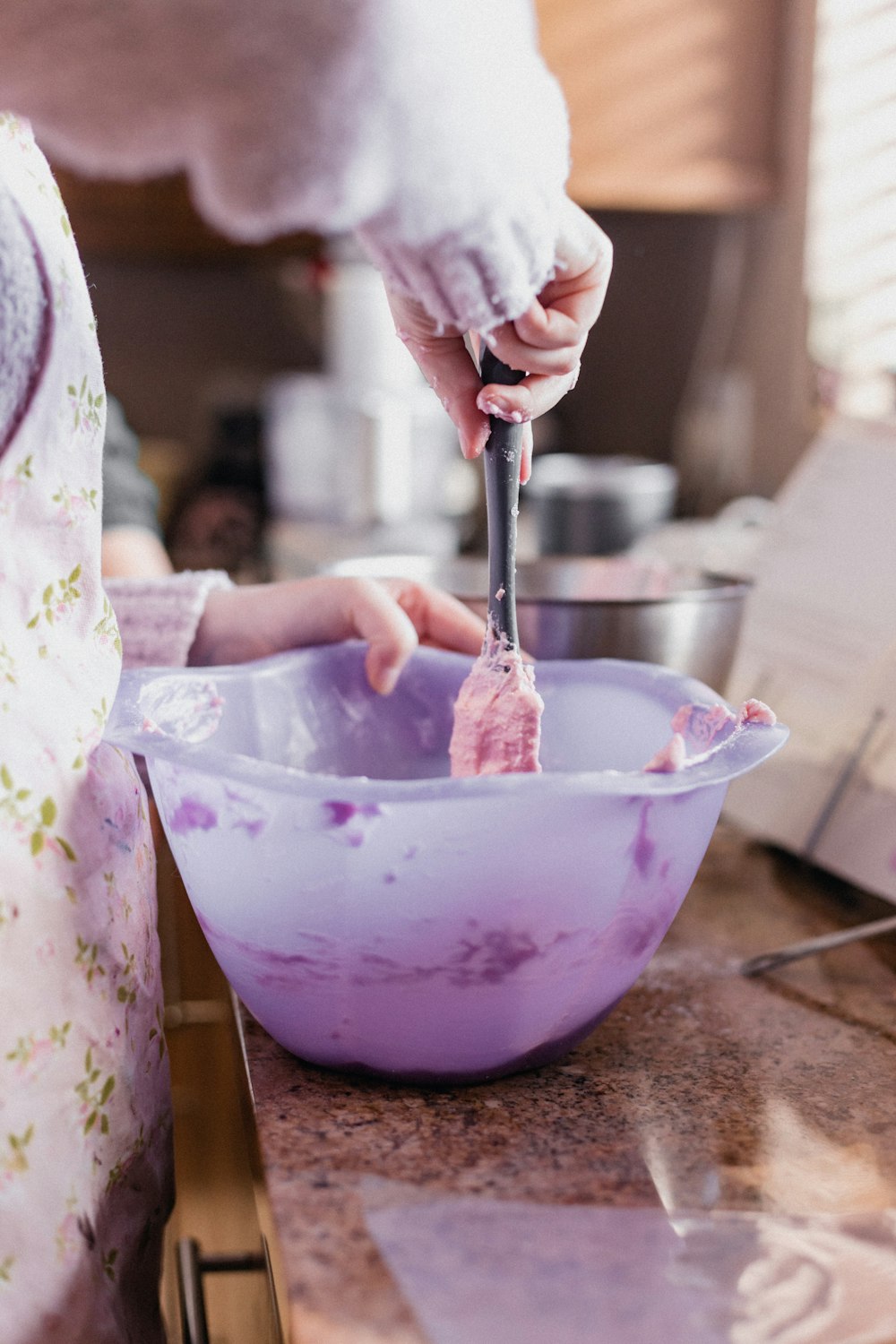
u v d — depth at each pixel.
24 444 0.45
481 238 0.37
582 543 1.27
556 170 0.39
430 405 1.99
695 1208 0.40
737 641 0.78
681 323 2.02
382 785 0.40
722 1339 0.33
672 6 1.65
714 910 0.70
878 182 1.56
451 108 0.34
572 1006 0.47
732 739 0.47
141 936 0.52
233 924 0.46
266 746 0.62
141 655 0.68
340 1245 0.37
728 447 1.88
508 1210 0.39
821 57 1.60
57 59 0.32
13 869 0.44
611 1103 0.47
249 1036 0.53
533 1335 0.33
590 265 0.44
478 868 0.42
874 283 1.58
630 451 2.16
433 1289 0.35
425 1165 0.42
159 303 2.47
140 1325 0.52
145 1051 0.52
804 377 1.70
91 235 2.16
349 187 0.33
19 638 0.46
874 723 0.72
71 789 0.47
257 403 2.40
